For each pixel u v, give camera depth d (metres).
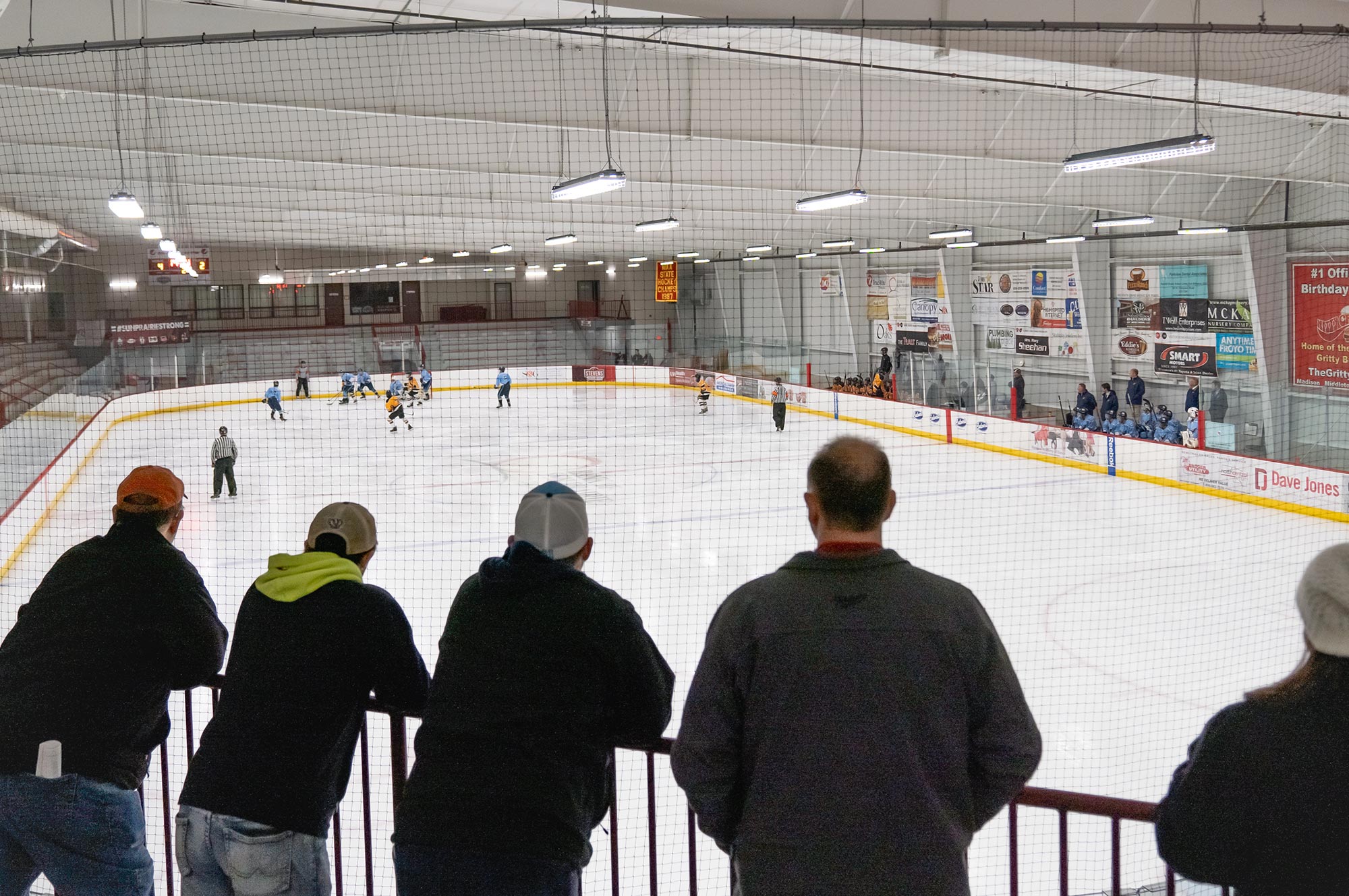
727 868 5.70
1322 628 1.63
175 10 11.71
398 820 2.33
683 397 34.62
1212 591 11.89
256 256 38.47
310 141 15.80
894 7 9.90
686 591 12.02
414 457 22.75
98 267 34.53
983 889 5.39
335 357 37.88
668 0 9.32
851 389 29.28
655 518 16.28
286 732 2.62
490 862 2.22
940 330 29.25
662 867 5.71
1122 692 8.77
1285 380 19.53
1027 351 26.69
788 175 17.92
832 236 27.03
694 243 32.41
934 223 23.34
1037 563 13.31
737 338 36.25
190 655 2.86
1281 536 14.69
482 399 34.75
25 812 2.71
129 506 2.90
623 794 6.72
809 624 1.91
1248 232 19.45
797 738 1.88
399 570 13.25
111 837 2.76
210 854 2.62
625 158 17.23
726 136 14.31
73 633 2.77
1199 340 21.58
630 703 2.43
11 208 22.67
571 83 13.66
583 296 43.09
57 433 19.55
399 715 2.84
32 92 14.16
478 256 41.06
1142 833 6.04
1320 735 1.62
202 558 13.92
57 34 11.15
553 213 24.98
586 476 20.30
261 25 12.09
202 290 37.66
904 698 1.86
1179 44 11.36
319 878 2.69
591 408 31.89
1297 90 12.11
